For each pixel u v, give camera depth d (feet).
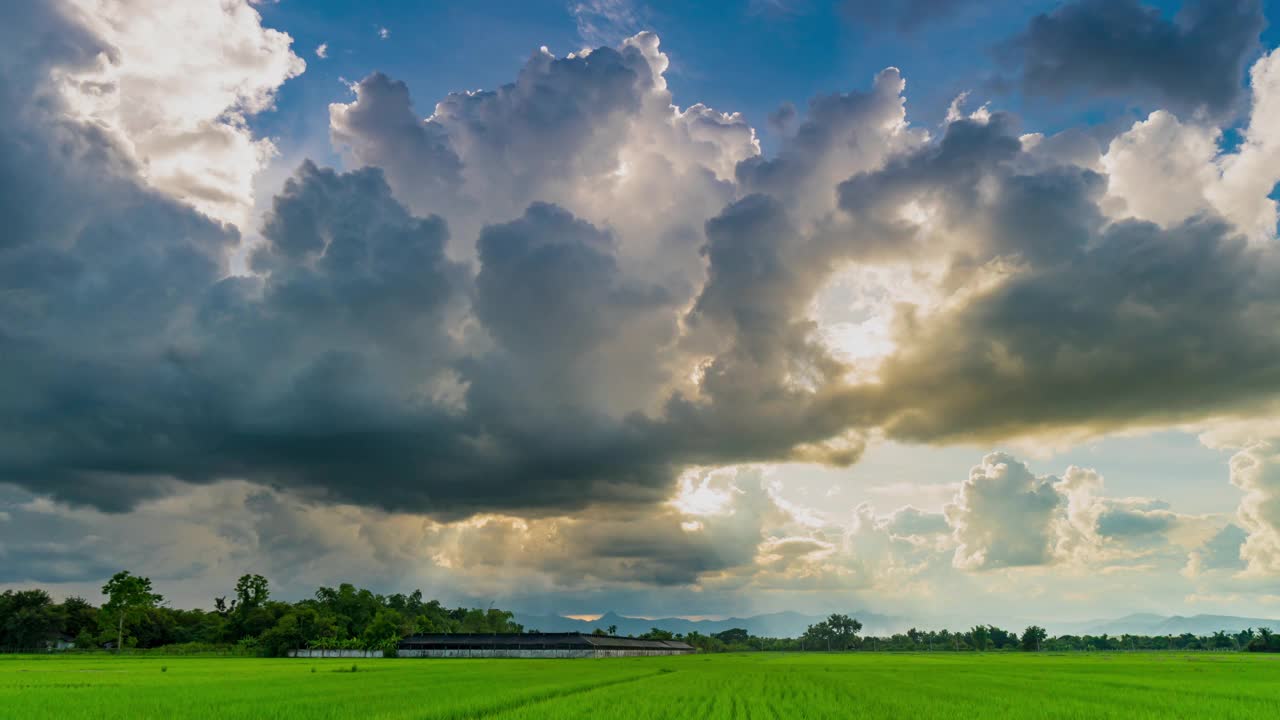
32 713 110.22
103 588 548.31
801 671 273.75
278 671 258.57
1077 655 647.56
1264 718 110.11
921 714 113.50
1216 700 139.74
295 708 115.44
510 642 550.77
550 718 103.40
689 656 610.24
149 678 208.74
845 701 136.36
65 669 273.13
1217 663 375.45
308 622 554.46
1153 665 341.21
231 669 277.44
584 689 169.07
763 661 440.86
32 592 556.10
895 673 257.55
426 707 115.75
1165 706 128.06
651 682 196.95
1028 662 406.00
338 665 328.49
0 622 526.57
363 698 134.00
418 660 436.35
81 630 593.83
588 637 601.62
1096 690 168.04
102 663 347.15
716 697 143.33
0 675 226.38
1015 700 139.33
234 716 104.83
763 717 106.11
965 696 149.18
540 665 341.62
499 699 129.49
